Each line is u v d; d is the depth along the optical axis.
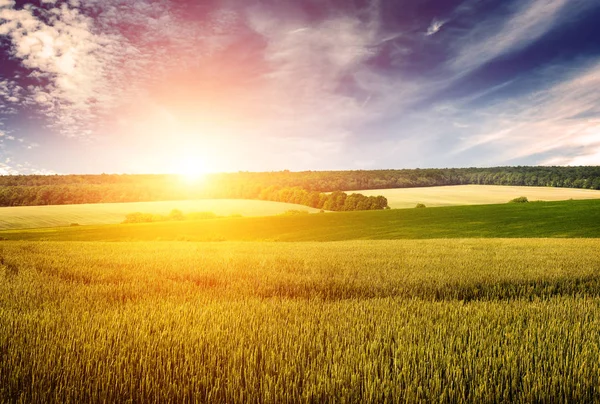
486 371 3.49
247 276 10.02
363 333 4.63
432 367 3.62
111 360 3.69
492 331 4.92
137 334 4.45
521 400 3.17
